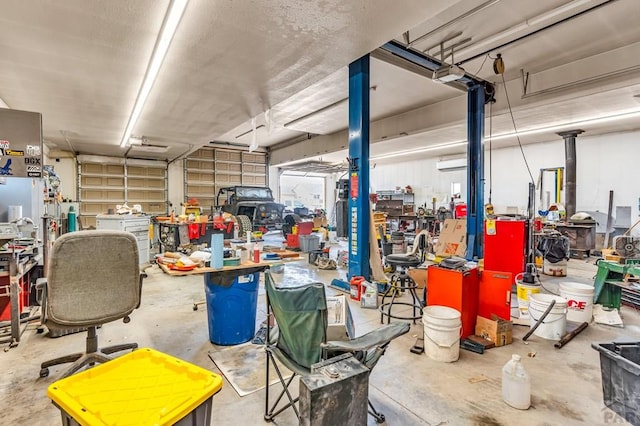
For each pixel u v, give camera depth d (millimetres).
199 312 3770
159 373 1275
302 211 12891
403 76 5645
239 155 13289
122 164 10789
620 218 7863
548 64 5246
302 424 1374
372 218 4680
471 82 5707
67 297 2002
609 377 1912
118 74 4148
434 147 9945
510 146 10000
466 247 5672
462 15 3812
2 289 3283
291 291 1675
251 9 2746
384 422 1839
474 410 1961
